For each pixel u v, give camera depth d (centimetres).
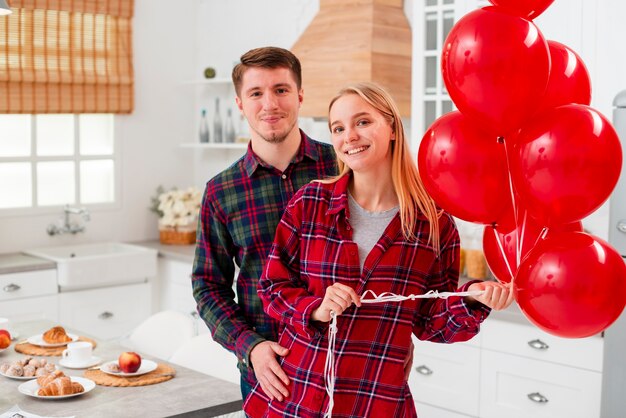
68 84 503
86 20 508
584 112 153
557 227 163
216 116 534
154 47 547
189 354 312
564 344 328
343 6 425
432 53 394
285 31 511
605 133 151
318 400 183
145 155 551
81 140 530
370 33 410
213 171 563
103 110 520
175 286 501
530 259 161
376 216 186
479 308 177
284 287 190
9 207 497
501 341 346
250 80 219
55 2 489
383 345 181
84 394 252
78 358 284
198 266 233
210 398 248
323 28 433
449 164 163
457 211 169
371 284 182
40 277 457
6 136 498
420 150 171
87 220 505
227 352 304
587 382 322
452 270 191
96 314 482
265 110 218
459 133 163
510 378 345
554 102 166
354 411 181
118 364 273
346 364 181
